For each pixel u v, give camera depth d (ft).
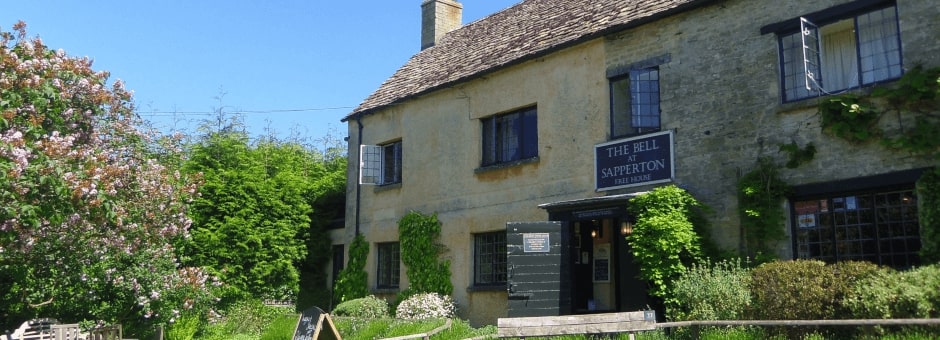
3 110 29.25
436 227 56.95
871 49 36.27
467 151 55.67
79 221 34.24
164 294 42.47
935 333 26.09
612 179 45.06
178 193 42.47
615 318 31.50
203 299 47.03
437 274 56.13
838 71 37.65
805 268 31.35
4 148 27.14
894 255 33.94
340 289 65.62
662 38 43.98
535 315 44.16
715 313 33.86
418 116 60.85
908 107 33.83
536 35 54.34
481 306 52.70
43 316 40.04
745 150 39.34
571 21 52.11
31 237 33.96
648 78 44.11
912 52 34.32
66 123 34.19
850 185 35.24
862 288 28.96
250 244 63.52
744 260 38.34
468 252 54.34
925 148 32.86
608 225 50.60
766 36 39.34
